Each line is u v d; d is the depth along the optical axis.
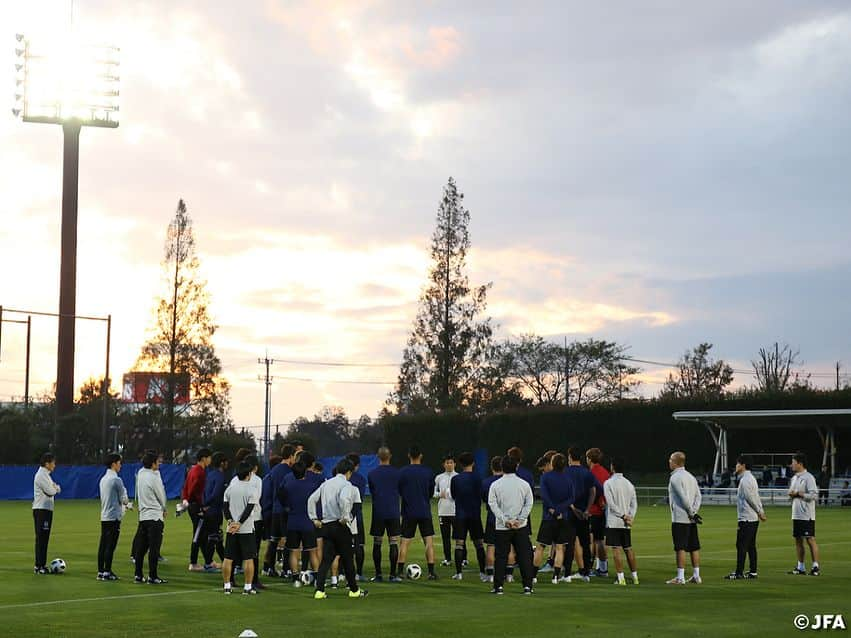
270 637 12.68
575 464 18.88
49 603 15.71
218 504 19.86
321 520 16.38
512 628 13.35
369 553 24.42
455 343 79.69
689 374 103.62
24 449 69.12
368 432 97.75
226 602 15.80
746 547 18.91
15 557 23.42
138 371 80.38
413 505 18.84
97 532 31.66
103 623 13.81
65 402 75.00
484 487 18.81
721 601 15.80
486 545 18.86
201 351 80.69
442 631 13.12
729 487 53.09
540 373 98.25
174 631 13.16
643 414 63.22
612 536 17.98
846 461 56.91
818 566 19.53
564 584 18.02
